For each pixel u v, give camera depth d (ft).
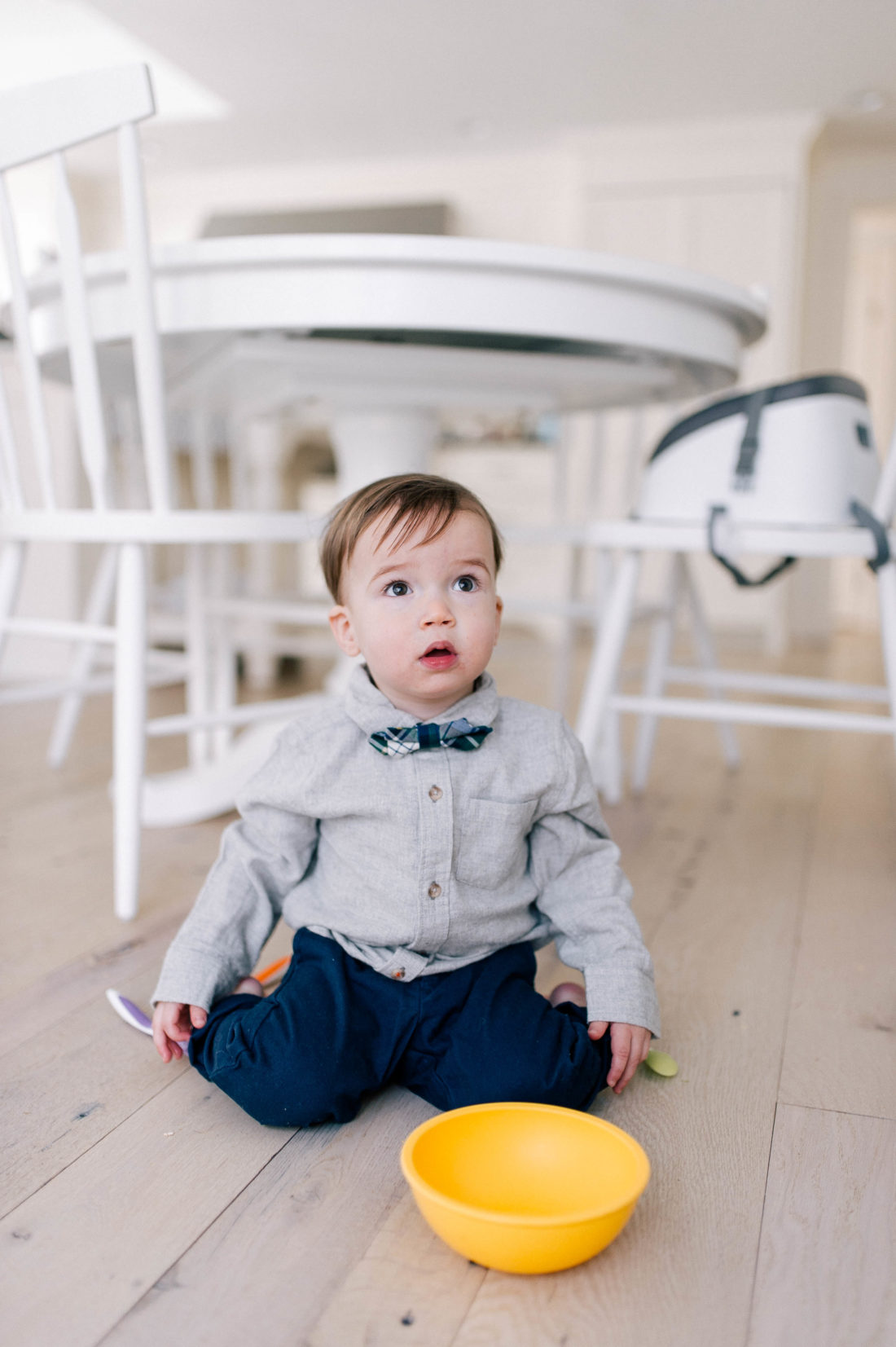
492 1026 2.56
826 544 4.32
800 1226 2.18
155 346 3.72
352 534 2.67
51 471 4.09
